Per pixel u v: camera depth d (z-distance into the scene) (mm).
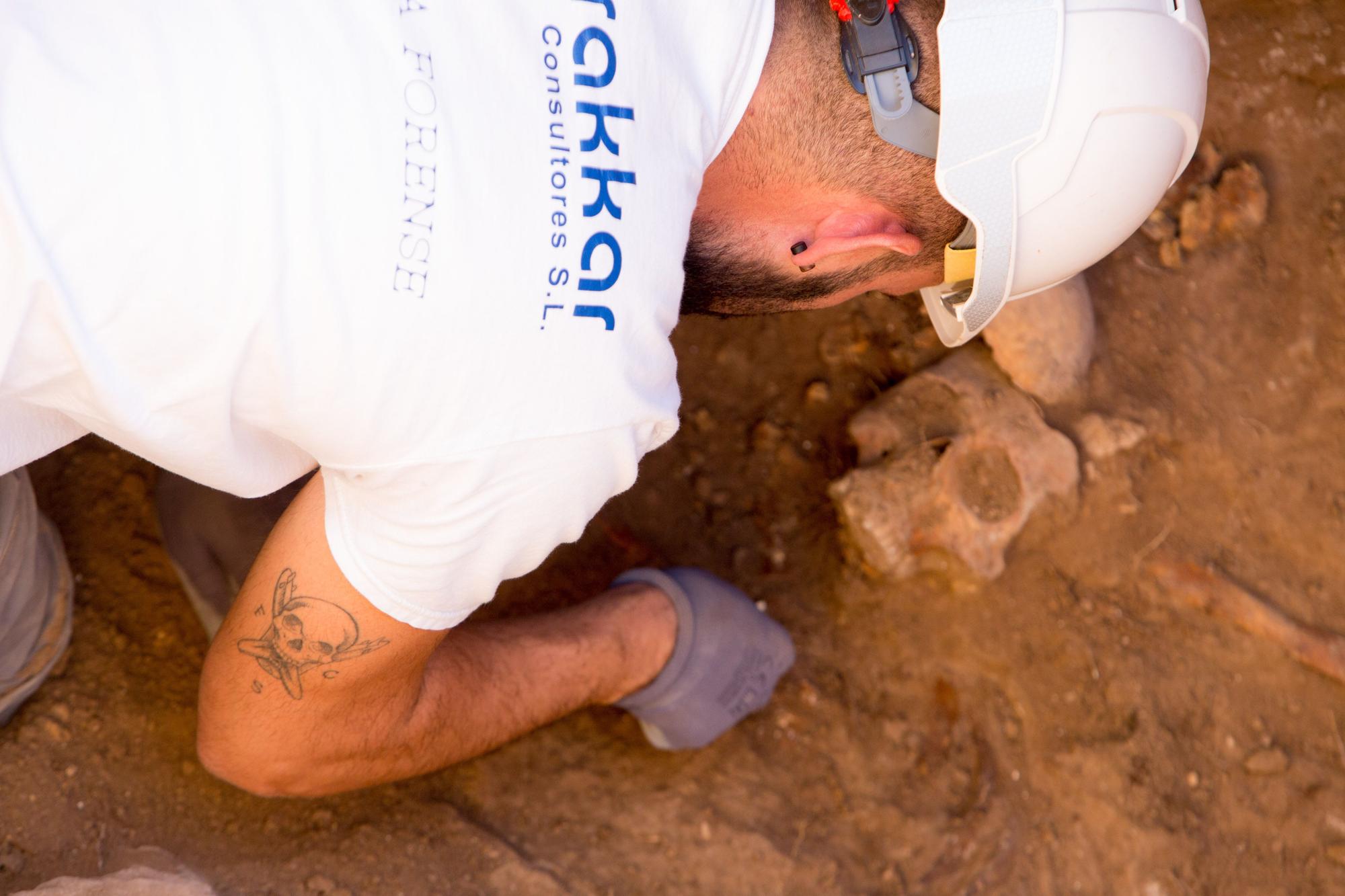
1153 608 2084
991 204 1240
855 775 1994
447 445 1067
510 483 1107
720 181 1253
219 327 980
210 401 1039
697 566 2172
